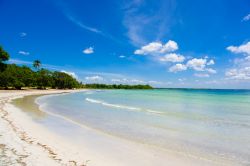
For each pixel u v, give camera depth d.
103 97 56.41
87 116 20.00
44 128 13.68
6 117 16.48
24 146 8.81
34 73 103.00
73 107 28.39
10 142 9.22
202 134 12.93
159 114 21.72
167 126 15.38
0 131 11.26
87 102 37.38
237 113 22.73
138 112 23.25
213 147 10.30
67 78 133.00
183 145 10.58
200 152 9.53
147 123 16.55
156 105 32.31
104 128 14.49
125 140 11.38
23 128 12.73
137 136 12.34
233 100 44.19
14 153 7.80
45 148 8.91
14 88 82.31
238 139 11.76
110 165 7.66
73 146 9.80
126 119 18.39
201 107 29.23
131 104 34.12
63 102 36.78
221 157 8.91
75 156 8.29
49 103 33.88
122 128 14.55
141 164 7.93
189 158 8.73
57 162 7.32
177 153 9.34
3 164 6.69
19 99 39.06
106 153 9.05
